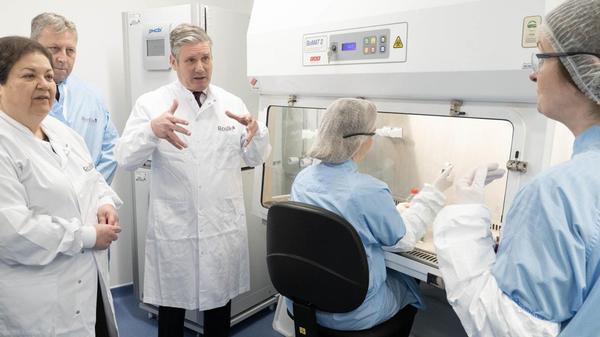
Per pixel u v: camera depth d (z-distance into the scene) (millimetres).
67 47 1696
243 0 3045
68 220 1230
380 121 1731
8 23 2230
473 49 1110
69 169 1288
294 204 1232
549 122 1069
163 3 2711
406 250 1335
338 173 1294
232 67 2268
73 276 1245
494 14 1057
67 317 1237
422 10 1197
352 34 1395
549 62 717
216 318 1895
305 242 1236
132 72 2363
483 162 1437
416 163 1685
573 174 688
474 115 1223
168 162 1714
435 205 1348
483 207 985
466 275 864
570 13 676
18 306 1154
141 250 2432
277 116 1984
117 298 2777
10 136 1139
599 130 700
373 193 1231
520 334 705
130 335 2357
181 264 1754
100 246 1279
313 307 1319
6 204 1101
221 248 1796
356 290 1196
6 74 1121
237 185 1854
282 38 1656
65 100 1788
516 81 1064
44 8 2314
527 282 694
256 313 2559
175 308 1854
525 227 713
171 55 1759
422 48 1217
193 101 1752
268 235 1362
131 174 2414
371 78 1391
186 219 1742
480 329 786
